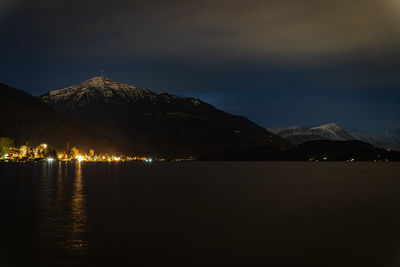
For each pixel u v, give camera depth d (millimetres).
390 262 24047
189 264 23250
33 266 22609
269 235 31078
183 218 38719
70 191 66312
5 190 67125
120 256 24688
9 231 31766
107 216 39531
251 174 144125
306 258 24766
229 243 28406
